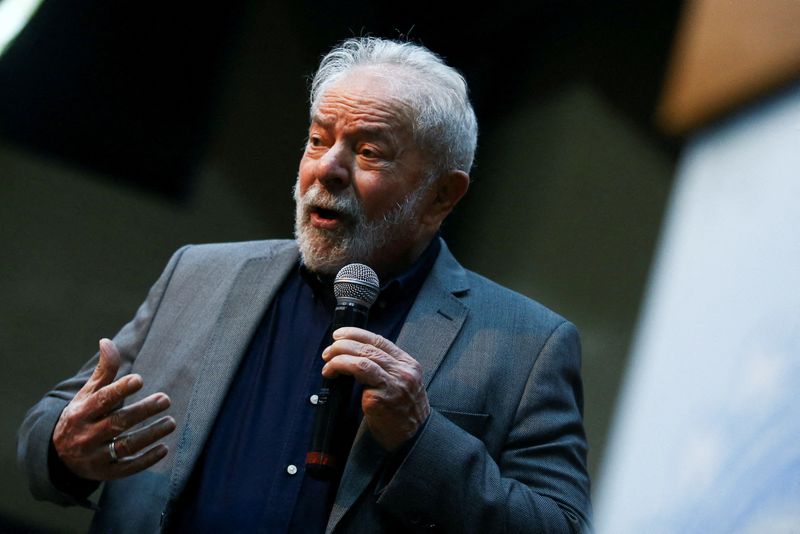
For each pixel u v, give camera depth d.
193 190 11.81
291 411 5.12
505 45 11.80
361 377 4.46
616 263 10.50
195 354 5.40
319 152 5.39
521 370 5.32
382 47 5.73
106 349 4.73
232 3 12.18
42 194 11.25
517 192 11.54
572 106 11.13
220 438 5.10
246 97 12.16
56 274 11.13
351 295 4.84
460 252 11.80
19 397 10.75
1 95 11.28
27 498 10.39
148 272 11.47
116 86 11.67
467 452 4.77
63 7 11.56
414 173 5.42
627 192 10.41
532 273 11.09
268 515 4.82
